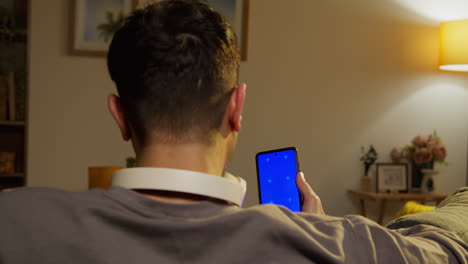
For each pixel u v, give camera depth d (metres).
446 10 4.54
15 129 4.23
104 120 4.22
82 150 4.20
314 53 4.41
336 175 4.45
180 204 0.54
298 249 0.56
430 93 4.56
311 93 4.41
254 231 0.54
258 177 1.18
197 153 0.58
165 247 0.52
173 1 0.60
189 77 0.57
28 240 0.50
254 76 4.34
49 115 4.16
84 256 0.50
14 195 0.53
